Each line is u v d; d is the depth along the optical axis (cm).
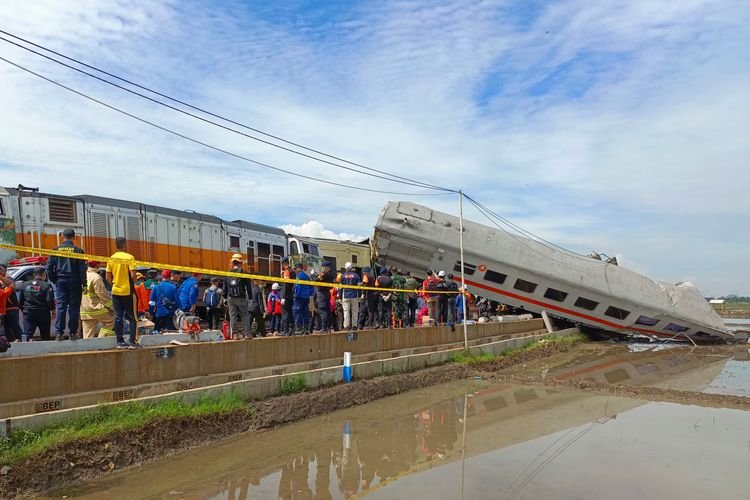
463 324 2081
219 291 1523
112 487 696
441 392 1406
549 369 1905
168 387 1009
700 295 2980
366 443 917
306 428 1016
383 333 1659
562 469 774
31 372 816
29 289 1063
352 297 1733
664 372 1841
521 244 2820
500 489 698
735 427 1020
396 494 681
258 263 2436
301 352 1355
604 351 2480
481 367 1794
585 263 2867
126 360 952
